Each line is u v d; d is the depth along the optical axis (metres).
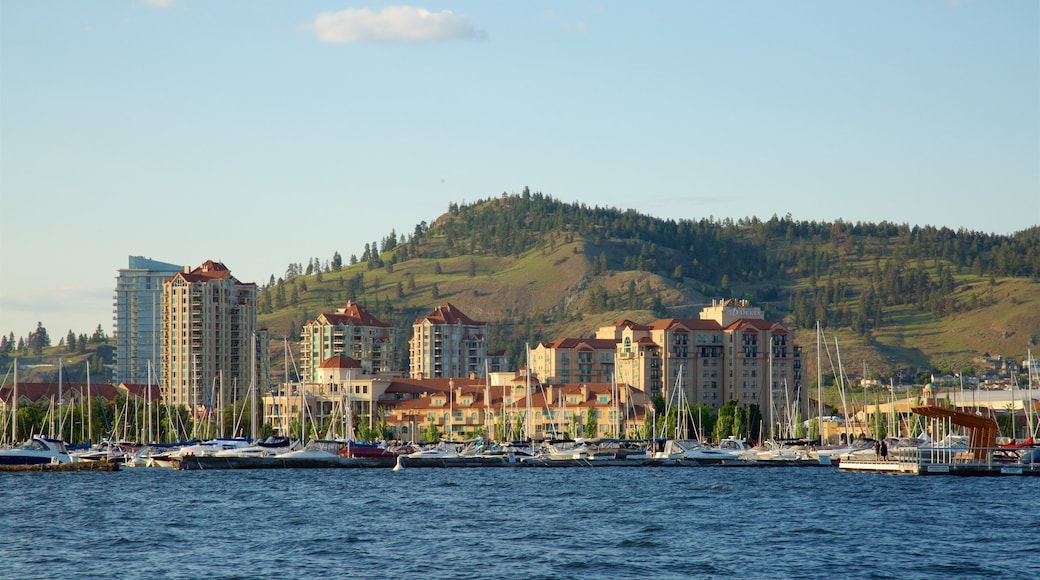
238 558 194.75
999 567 184.38
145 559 194.00
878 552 198.75
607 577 176.50
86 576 178.62
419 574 179.25
